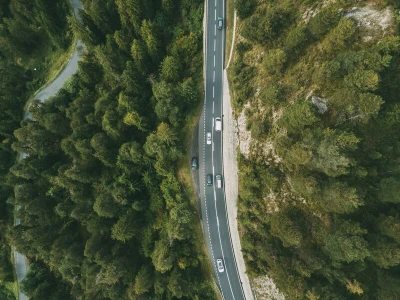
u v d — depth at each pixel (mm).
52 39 92375
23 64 100875
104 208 66438
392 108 46625
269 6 63625
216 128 70938
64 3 94188
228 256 69938
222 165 71188
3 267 90625
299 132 53094
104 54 71688
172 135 65500
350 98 45844
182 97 69500
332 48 51375
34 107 79938
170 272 68625
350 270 51500
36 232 75688
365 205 50938
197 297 68562
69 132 82188
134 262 72188
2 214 94562
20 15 91750
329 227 53188
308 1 56938
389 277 48906
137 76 72625
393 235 45656
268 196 60125
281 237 54812
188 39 73250
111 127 69125
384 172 48750
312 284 54062
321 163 46844
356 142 45188
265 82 62188
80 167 72750
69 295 83688
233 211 69188
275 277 56812
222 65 74062
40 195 82750
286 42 57062
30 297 84812
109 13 80125
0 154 90500
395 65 46250
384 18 48125
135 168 70938
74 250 74125
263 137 61094
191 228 70250
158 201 70250
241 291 69062
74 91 86000
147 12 79125
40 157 81688
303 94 54281
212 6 75875
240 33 67688
